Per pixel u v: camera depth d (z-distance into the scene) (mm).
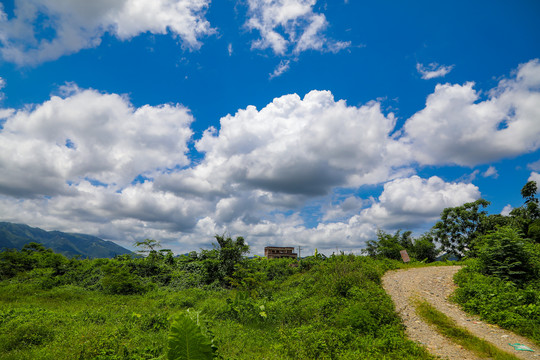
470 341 8594
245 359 7797
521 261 13945
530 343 8383
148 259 27766
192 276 25328
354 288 14000
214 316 12898
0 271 25688
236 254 27094
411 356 7590
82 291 21312
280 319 12188
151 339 9188
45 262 28219
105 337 8836
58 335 9422
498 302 10977
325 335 9062
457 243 39812
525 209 36688
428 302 12711
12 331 9445
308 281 19125
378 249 28266
